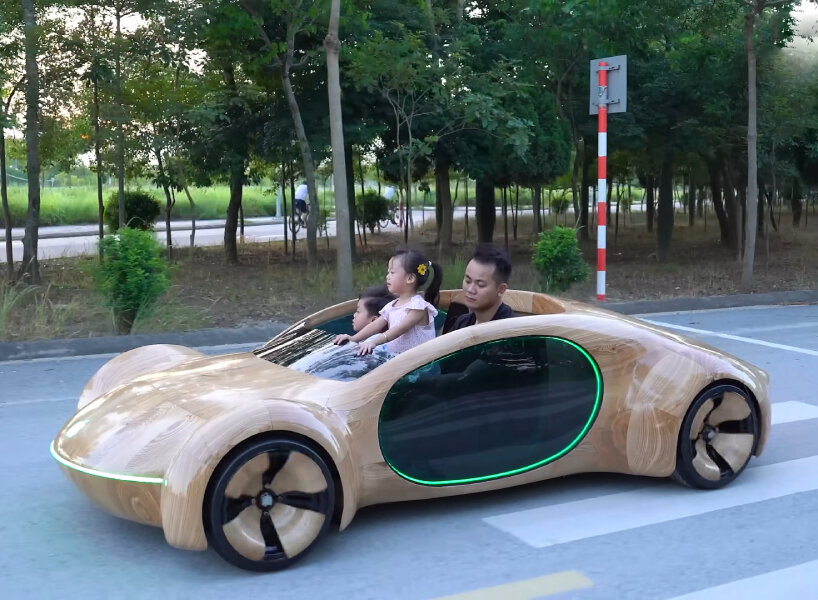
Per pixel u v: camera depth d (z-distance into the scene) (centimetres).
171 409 410
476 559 396
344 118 1738
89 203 4128
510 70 1723
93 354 970
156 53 1589
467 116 1574
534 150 1795
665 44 1872
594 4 1516
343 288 1362
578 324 461
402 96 1691
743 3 1470
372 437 413
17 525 447
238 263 2034
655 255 2270
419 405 425
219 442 365
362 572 382
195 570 387
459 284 1314
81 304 1215
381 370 421
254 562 376
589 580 373
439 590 365
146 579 379
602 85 1244
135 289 1048
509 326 445
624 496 476
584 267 1364
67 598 362
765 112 1870
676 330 1107
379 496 420
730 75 1803
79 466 392
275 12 1532
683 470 473
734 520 441
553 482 499
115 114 1590
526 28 1666
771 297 1420
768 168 2027
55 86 1545
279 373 455
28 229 1491
